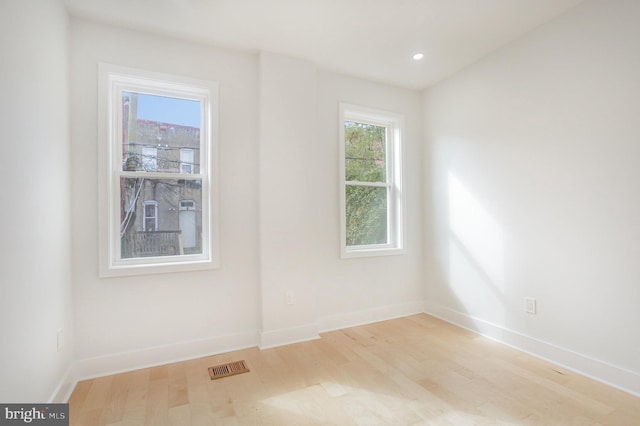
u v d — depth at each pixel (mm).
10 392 1354
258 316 2758
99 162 2258
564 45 2293
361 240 3416
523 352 2568
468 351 2596
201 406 1854
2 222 1312
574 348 2256
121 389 2039
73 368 2125
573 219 2264
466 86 3105
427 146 3607
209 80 2615
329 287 3137
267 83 2742
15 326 1403
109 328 2277
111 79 2365
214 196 2605
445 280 3385
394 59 2928
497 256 2811
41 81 1717
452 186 3285
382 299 3418
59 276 1938
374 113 3395
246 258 2734
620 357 2016
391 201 3602
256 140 2777
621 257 2016
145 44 2418
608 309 2074
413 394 1968
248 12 2205
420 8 2195
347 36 2537
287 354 2555
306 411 1805
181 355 2467
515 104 2646
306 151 2891
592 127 2148
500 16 2312
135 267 2340
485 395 1951
